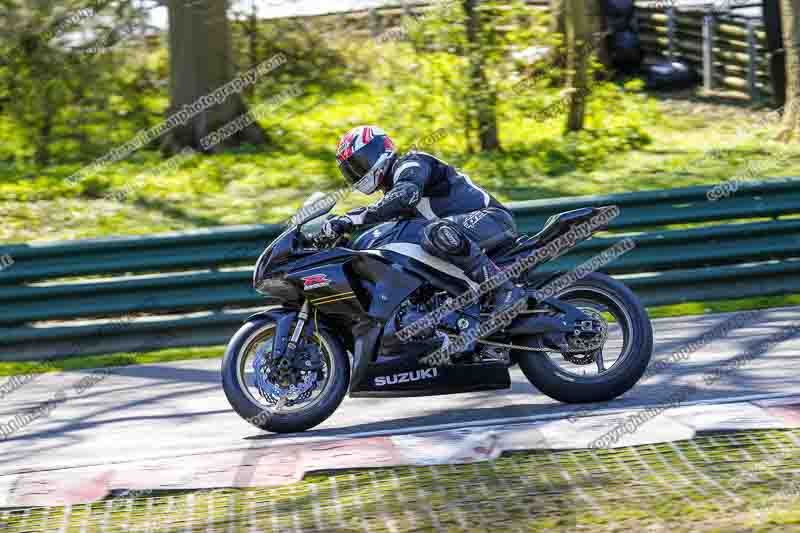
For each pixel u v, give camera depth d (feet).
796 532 33.27
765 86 154.92
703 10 171.12
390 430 48.83
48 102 127.65
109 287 72.23
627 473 40.32
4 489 42.45
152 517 38.78
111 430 52.44
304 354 49.08
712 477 39.27
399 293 49.01
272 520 37.70
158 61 142.10
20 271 71.67
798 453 41.45
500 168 112.68
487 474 41.24
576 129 126.93
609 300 51.11
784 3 119.44
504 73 118.83
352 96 147.02
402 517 37.06
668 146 124.16
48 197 107.14
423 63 118.42
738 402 49.32
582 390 50.14
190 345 72.59
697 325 69.21
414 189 48.65
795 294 77.00
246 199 104.47
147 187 109.19
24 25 125.18
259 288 49.85
